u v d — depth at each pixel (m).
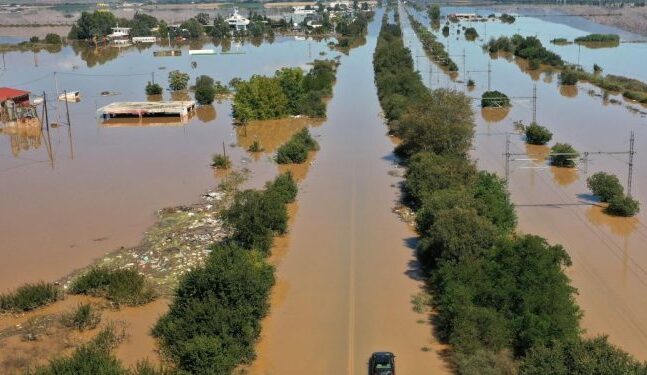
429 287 32.97
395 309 30.95
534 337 25.47
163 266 36.47
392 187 49.62
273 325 29.89
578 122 69.69
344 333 29.05
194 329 27.08
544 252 30.05
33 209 46.69
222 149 62.88
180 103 79.88
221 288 28.80
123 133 70.56
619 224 41.50
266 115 75.88
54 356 27.39
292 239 39.75
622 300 31.66
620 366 22.08
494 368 24.97
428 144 52.41
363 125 71.94
